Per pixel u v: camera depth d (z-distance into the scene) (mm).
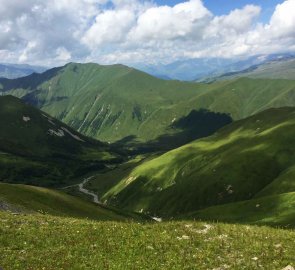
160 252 28344
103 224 36469
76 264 26484
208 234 32031
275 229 35438
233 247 28859
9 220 36688
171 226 34844
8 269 25453
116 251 28703
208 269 25359
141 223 37750
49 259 27297
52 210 67938
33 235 32156
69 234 32656
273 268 25016
